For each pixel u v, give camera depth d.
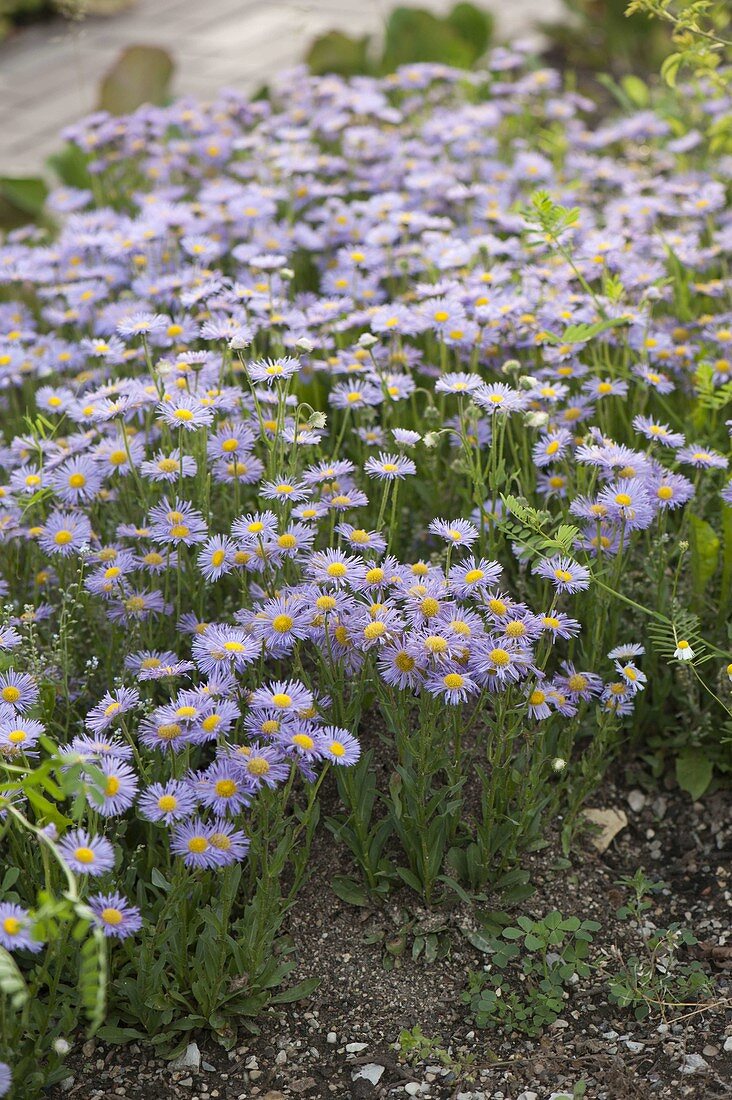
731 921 1.10
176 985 1.01
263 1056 1.02
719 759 1.18
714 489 1.27
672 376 1.33
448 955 1.08
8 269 1.45
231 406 1.15
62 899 0.96
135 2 3.34
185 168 1.72
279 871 1.02
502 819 1.09
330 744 1.00
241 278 1.42
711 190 1.51
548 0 3.02
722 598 1.18
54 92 2.71
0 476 1.29
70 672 1.16
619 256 1.37
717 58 1.37
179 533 1.10
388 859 1.10
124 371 1.38
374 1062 1.02
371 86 1.83
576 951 1.07
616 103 2.27
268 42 2.88
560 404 1.29
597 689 1.08
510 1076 1.01
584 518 1.15
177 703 1.01
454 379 1.17
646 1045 1.03
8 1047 0.94
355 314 1.32
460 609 1.05
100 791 0.96
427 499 1.25
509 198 1.65
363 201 1.68
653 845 1.15
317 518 1.14
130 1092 1.00
